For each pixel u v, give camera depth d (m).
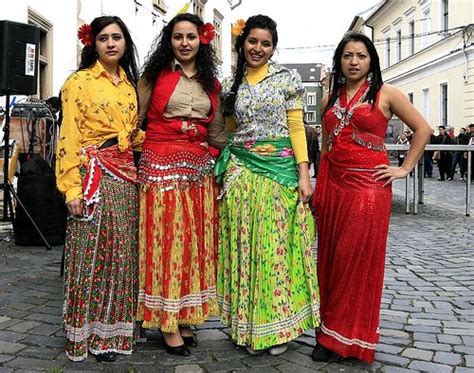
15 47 6.43
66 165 2.99
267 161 3.17
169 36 3.17
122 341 3.13
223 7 27.73
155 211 3.10
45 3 10.95
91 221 3.02
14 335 3.44
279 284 3.14
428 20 29.41
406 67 32.53
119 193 3.07
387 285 4.86
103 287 3.07
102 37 3.07
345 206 3.05
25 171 6.31
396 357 3.18
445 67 26.20
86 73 3.06
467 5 23.70
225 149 3.29
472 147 9.34
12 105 7.89
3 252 5.91
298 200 3.20
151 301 3.11
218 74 3.27
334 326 3.07
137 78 3.26
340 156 3.09
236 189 3.20
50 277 4.90
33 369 2.95
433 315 3.99
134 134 3.25
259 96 3.15
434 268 5.57
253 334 3.12
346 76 3.07
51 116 7.73
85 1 13.12
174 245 3.09
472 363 3.10
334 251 3.10
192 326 3.67
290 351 3.26
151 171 3.12
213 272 3.27
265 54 3.17
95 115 3.02
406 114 3.04
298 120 3.22
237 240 3.21
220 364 3.06
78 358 3.05
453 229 8.15
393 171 3.03
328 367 3.04
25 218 6.20
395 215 9.70
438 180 18.62
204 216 3.22
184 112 3.13
